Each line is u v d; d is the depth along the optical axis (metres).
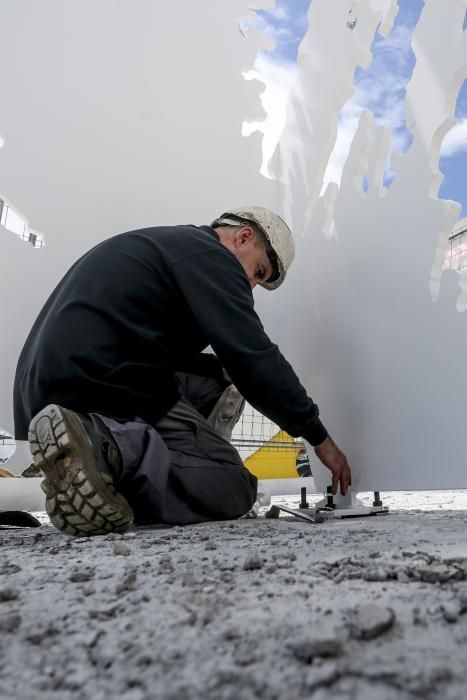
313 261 2.69
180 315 1.66
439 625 0.54
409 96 1.98
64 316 1.54
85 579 0.80
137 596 0.68
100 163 3.09
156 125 3.21
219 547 1.09
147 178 3.15
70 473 1.26
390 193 2.06
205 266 1.62
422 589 0.68
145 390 1.58
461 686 0.42
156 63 3.26
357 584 0.72
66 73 3.11
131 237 1.71
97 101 3.13
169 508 1.58
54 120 3.05
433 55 1.83
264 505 2.67
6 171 2.93
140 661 0.49
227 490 1.68
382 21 2.18
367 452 2.13
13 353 2.85
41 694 0.44
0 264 2.87
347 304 2.33
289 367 1.61
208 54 3.36
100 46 3.19
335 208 2.48
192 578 0.75
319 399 2.53
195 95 3.30
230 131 3.35
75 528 1.33
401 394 1.95
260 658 0.48
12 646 0.54
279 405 1.59
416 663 0.46
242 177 3.34
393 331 2.01
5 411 2.81
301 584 0.73
